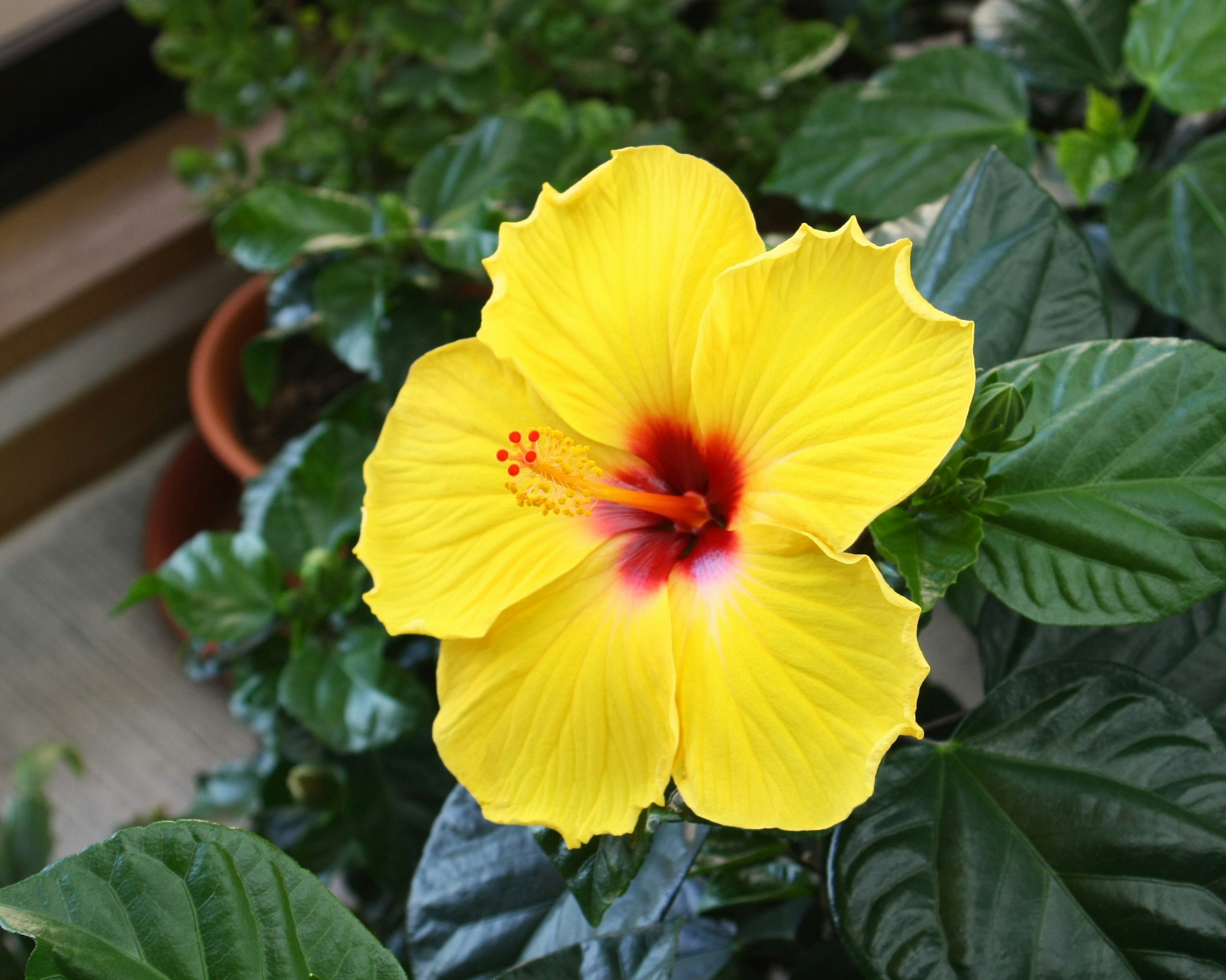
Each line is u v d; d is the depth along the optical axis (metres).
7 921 0.23
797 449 0.26
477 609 0.28
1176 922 0.28
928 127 0.44
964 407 0.24
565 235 0.28
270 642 0.46
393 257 0.49
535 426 0.29
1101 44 0.48
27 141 0.82
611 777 0.27
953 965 0.28
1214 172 0.41
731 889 0.37
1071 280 0.33
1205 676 0.33
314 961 0.24
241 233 0.47
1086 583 0.29
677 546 0.29
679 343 0.29
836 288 0.26
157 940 0.23
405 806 0.44
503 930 0.32
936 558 0.28
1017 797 0.29
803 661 0.25
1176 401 0.29
